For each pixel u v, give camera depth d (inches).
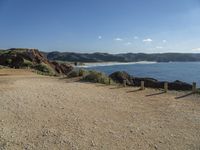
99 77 880.3
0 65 1622.8
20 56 1763.0
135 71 3046.3
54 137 300.7
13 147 267.9
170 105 478.9
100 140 292.2
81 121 370.0
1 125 345.1
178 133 317.4
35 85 762.2
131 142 286.5
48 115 402.3
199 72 2748.5
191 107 460.4
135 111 433.1
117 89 688.4
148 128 338.3
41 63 1695.4
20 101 509.7
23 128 333.7
